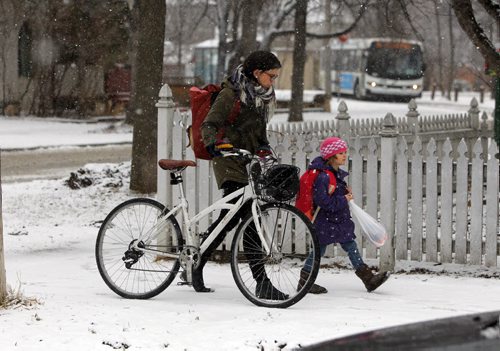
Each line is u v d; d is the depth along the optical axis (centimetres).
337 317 1919
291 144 2886
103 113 11375
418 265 2791
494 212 2695
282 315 1953
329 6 10231
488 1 4038
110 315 1927
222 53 10862
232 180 2195
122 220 2944
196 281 2266
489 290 2402
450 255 2772
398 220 2775
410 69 15450
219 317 1950
